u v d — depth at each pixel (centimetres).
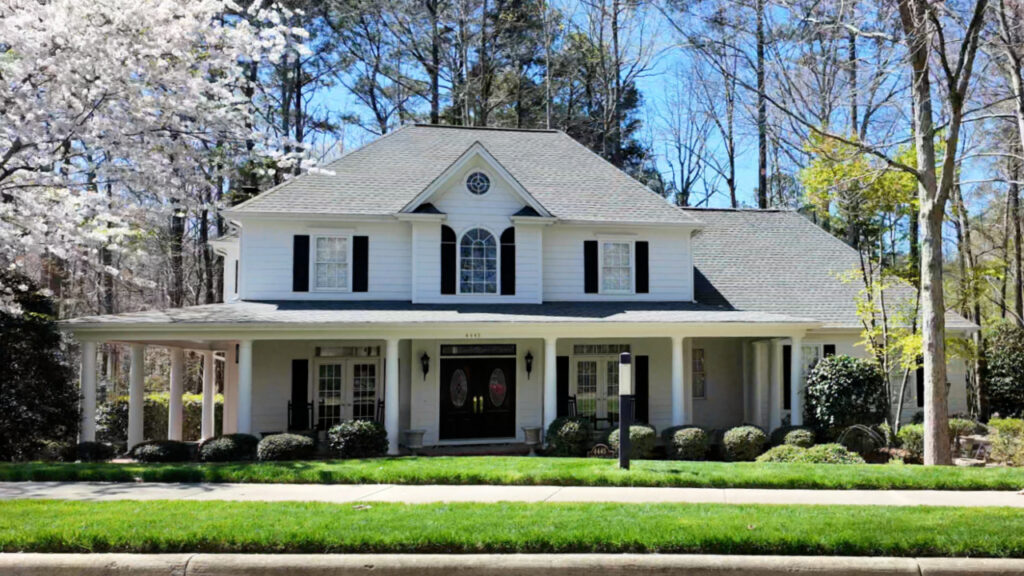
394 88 3906
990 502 997
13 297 1628
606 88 4116
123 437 2431
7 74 1280
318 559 700
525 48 4103
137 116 1384
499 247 2091
